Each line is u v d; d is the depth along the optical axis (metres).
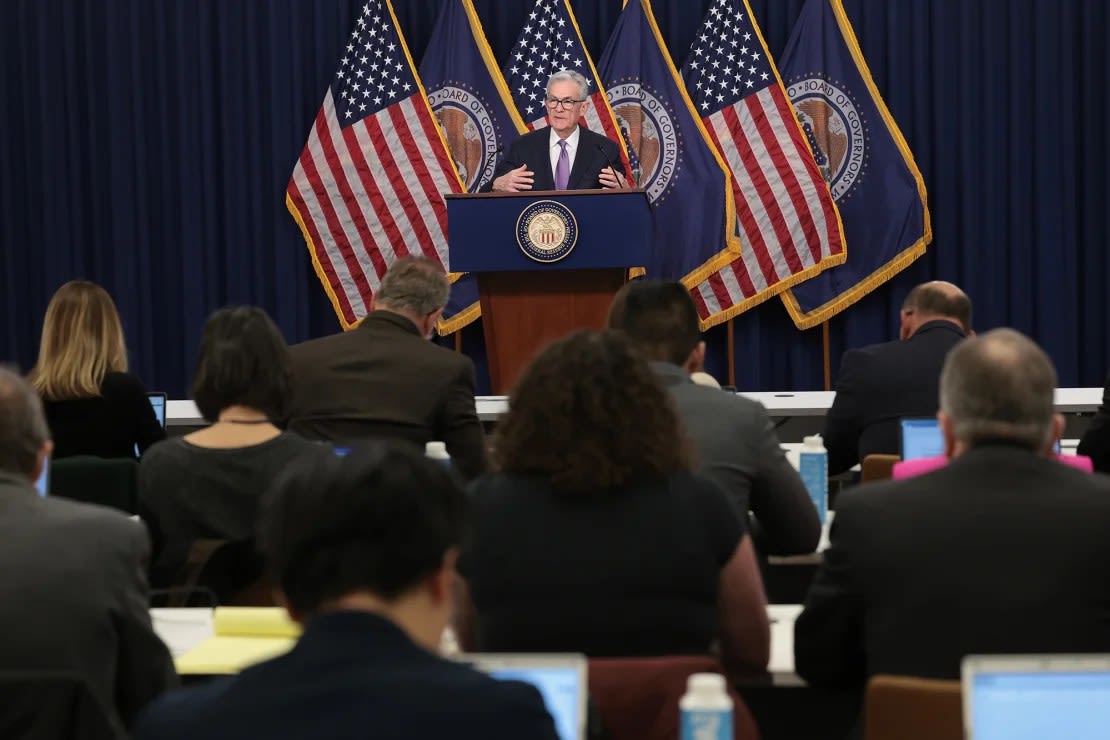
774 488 3.08
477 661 1.68
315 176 9.23
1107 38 8.99
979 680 1.61
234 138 9.45
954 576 2.17
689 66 9.17
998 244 9.18
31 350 9.65
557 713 1.67
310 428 4.09
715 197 8.97
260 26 9.41
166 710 1.24
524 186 7.24
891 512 2.25
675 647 2.19
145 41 9.46
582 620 2.18
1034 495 2.20
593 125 9.02
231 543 3.05
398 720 1.19
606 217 6.36
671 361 3.25
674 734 1.98
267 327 3.28
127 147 9.48
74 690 1.85
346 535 1.25
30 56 9.49
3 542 2.17
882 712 1.97
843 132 9.09
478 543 2.22
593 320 6.54
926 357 4.69
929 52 9.16
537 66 9.20
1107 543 2.16
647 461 2.21
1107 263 9.13
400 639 1.24
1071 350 9.14
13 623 2.12
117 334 4.68
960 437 2.31
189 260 9.49
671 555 2.18
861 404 4.70
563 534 2.19
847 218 9.09
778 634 2.82
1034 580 2.15
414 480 1.28
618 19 9.29
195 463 3.13
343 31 9.35
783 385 9.41
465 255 6.42
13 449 2.28
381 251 9.21
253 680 1.23
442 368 4.16
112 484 4.15
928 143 9.20
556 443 2.22
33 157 9.56
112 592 2.20
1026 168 9.12
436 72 9.27
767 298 9.08
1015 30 9.04
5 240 9.56
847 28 9.09
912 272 9.27
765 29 9.34
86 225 9.64
